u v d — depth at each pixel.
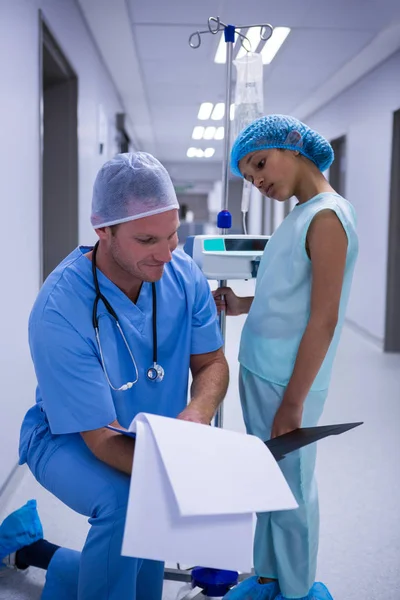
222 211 1.47
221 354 1.32
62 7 2.88
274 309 1.26
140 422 0.86
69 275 1.14
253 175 1.27
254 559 1.38
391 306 4.23
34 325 1.09
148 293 1.20
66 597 1.31
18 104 2.07
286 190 1.26
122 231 1.07
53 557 1.36
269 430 1.33
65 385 1.07
